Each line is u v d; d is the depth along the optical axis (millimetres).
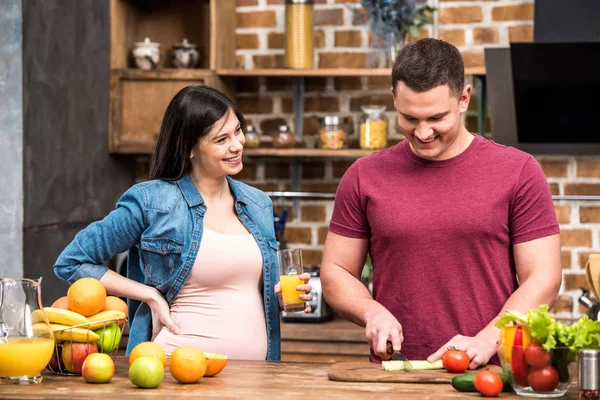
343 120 4305
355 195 2465
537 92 3896
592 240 4121
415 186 2395
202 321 2555
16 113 3262
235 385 2002
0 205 3275
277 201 4371
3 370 2018
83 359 2141
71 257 2574
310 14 4078
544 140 3959
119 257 3988
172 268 2592
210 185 2660
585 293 3604
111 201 4180
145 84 4090
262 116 4379
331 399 1840
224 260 2574
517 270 2373
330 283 2443
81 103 3820
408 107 2191
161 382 2039
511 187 2342
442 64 2174
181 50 4195
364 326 2355
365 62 4266
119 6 4199
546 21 3828
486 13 4176
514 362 1873
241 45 4379
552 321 1853
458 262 2346
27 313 2053
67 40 3676
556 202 4152
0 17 3266
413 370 2107
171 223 2584
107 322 2205
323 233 4336
